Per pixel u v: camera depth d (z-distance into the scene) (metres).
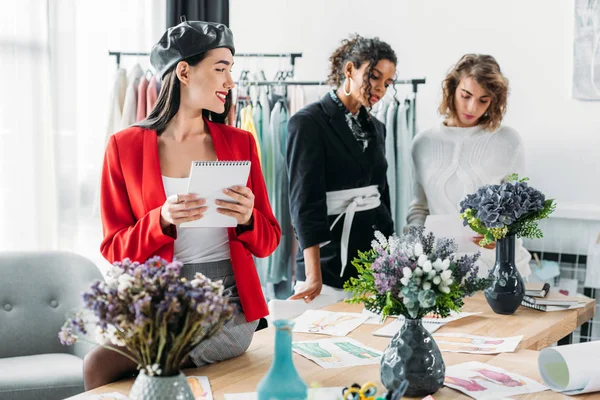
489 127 3.20
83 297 1.31
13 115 3.20
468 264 1.73
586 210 3.58
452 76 3.21
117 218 1.98
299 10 4.33
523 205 2.46
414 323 1.74
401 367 1.70
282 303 2.75
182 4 3.92
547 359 1.82
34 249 3.26
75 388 2.53
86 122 3.63
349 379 1.81
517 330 2.35
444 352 2.08
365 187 2.93
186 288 1.32
